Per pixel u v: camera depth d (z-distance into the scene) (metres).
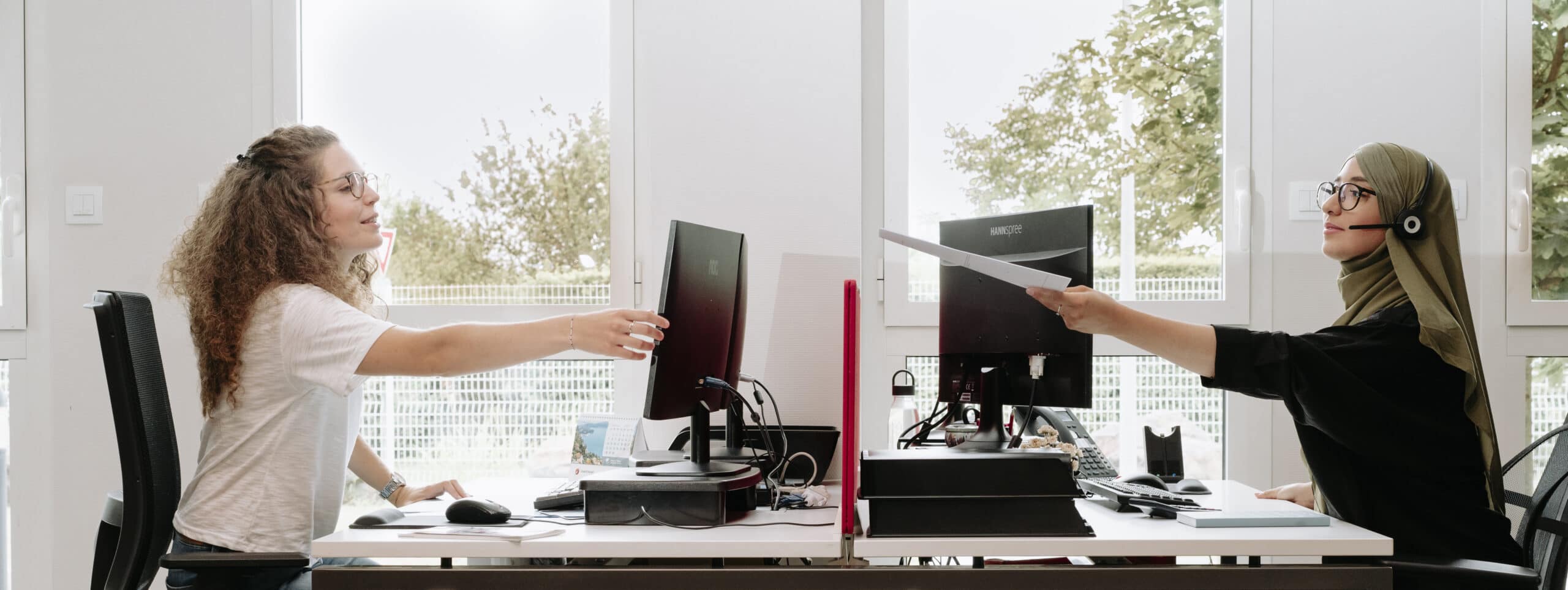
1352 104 2.49
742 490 1.54
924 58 2.56
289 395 1.54
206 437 1.59
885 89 2.53
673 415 1.46
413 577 1.29
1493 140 2.46
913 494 1.33
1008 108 2.57
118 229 2.44
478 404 2.55
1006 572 1.27
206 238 1.60
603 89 2.56
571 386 2.55
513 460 2.56
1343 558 1.35
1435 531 1.54
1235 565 1.31
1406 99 2.48
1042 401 1.68
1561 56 2.49
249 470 1.53
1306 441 1.64
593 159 2.56
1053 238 1.66
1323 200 2.47
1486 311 2.47
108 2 2.45
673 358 1.45
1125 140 2.56
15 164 2.46
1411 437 1.52
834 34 2.37
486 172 2.57
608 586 1.28
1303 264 2.50
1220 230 2.54
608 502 1.42
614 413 2.53
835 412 2.09
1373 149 1.71
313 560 1.58
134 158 2.45
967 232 1.83
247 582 1.43
